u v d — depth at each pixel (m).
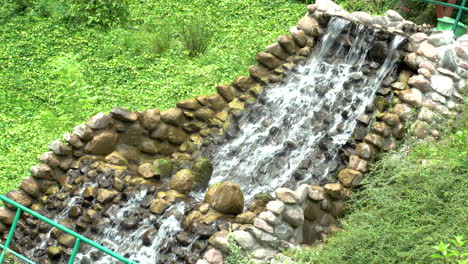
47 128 11.59
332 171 9.59
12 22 14.57
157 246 9.07
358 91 10.29
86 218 9.54
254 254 8.55
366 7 13.55
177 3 15.07
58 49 13.74
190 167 10.20
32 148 11.27
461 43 10.08
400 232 8.44
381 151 9.46
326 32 10.89
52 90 12.66
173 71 12.84
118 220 9.43
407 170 8.99
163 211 9.28
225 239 8.56
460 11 11.35
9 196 9.80
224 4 14.88
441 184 8.70
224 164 10.26
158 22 14.27
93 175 9.88
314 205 8.98
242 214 8.84
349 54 10.68
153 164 10.00
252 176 10.05
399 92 9.96
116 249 9.27
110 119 10.15
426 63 9.90
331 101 10.36
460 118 9.67
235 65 12.59
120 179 9.77
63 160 10.04
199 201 9.38
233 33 13.76
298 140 10.20
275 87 10.80
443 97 9.71
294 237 8.84
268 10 14.57
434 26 13.05
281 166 10.04
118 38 13.86
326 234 9.05
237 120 10.59
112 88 12.45
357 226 8.76
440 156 9.09
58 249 9.41
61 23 14.52
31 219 9.77
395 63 10.23
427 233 8.40
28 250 9.61
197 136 10.52
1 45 13.84
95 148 10.08
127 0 14.50
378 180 9.11
